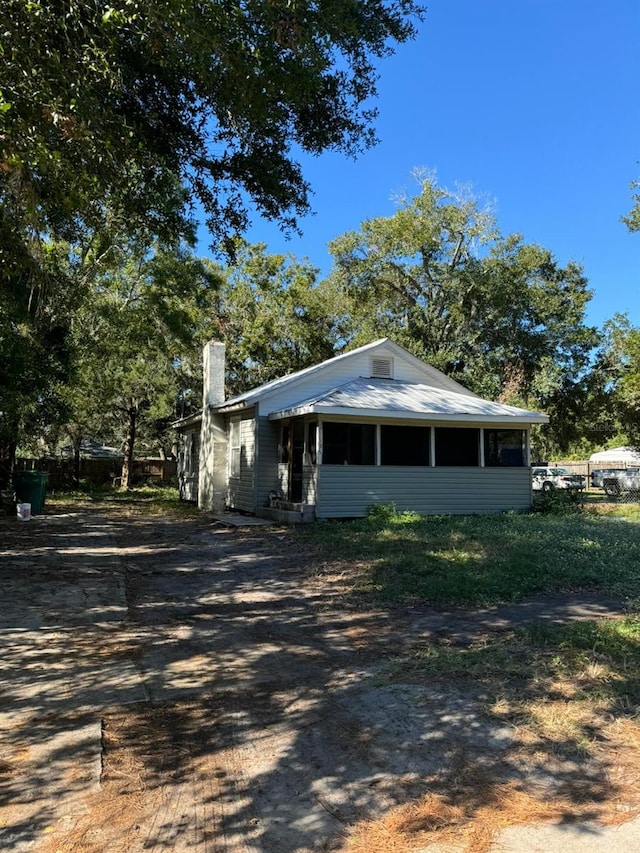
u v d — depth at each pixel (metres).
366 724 3.42
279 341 31.12
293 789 2.77
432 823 2.48
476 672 4.12
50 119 4.09
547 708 3.54
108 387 24.55
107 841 2.38
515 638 4.88
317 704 3.71
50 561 8.57
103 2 4.40
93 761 3.02
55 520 14.20
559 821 2.48
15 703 3.75
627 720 3.39
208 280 20.66
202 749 3.16
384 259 28.45
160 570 8.11
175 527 13.02
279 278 30.70
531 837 2.38
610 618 5.48
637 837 2.38
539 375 26.77
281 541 10.59
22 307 11.91
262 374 31.22
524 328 28.33
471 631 5.16
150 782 2.83
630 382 21.14
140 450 42.31
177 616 5.83
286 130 7.62
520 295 27.25
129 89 6.37
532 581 6.86
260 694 3.89
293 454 14.59
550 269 28.73
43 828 2.46
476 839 2.37
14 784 2.81
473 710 3.55
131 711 3.64
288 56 5.54
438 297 28.70
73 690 3.96
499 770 2.89
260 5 4.87
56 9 4.24
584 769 2.90
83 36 4.39
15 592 6.64
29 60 3.87
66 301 15.07
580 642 4.69
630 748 3.09
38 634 5.17
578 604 6.07
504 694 3.75
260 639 5.08
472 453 15.16
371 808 2.60
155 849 2.33
